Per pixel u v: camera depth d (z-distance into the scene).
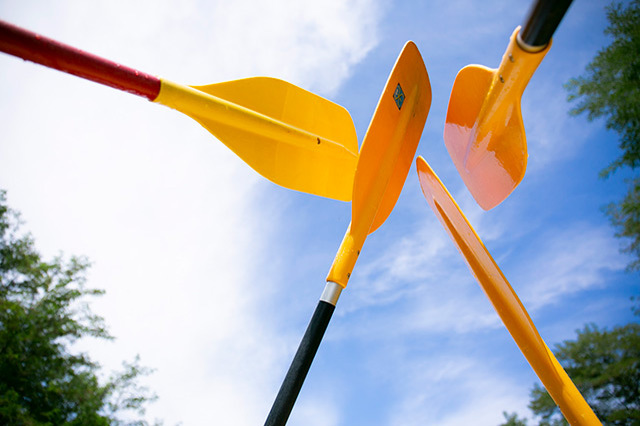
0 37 1.14
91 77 1.30
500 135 1.50
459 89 1.61
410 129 1.95
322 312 1.43
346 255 1.54
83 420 7.48
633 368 7.38
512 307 1.56
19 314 7.54
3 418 6.79
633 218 7.12
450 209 1.79
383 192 1.72
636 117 6.75
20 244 8.18
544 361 1.49
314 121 1.98
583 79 7.14
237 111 1.69
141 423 8.12
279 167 1.84
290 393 1.29
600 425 1.42
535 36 1.13
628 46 6.78
